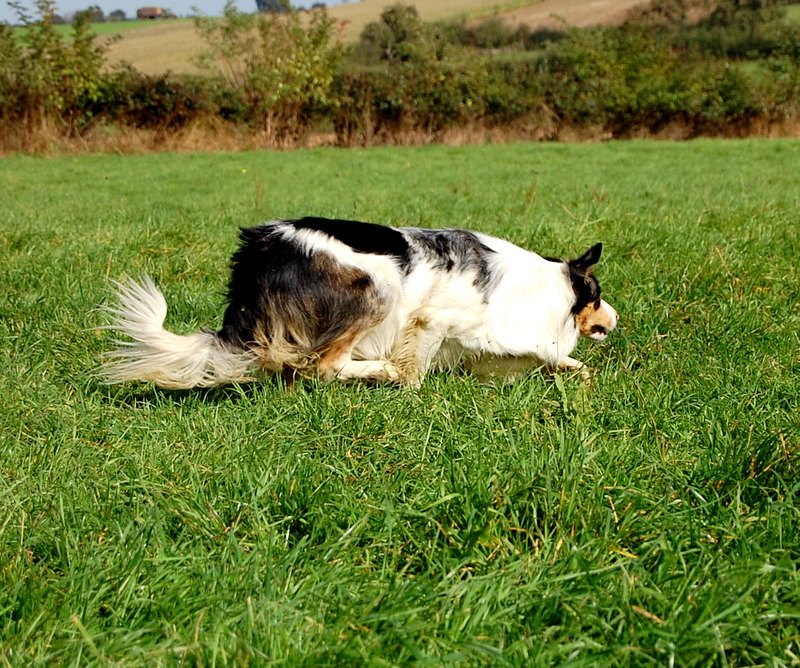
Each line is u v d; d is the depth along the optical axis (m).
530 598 2.64
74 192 8.13
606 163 10.89
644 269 4.30
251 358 3.45
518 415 3.22
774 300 4.01
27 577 2.68
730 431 3.14
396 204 6.40
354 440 3.14
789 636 2.56
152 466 3.03
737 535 2.77
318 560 2.74
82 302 4.04
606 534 2.77
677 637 2.55
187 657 2.53
